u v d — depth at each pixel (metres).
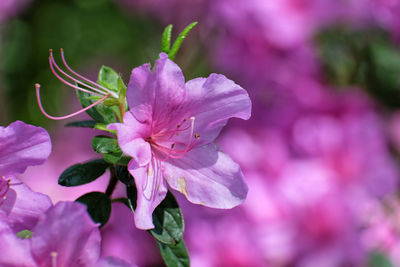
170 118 0.49
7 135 0.47
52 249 0.47
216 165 0.49
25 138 0.47
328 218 0.62
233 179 0.49
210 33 0.79
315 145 0.64
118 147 0.49
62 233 0.47
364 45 0.67
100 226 0.49
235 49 0.69
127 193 0.49
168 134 0.50
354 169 0.63
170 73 0.49
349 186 0.63
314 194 0.62
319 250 0.61
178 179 0.49
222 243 0.62
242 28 0.68
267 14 0.67
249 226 0.62
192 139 0.49
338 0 0.67
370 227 0.63
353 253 0.61
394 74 0.67
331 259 0.61
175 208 0.49
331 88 0.67
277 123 0.66
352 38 0.67
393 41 0.67
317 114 0.66
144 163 0.48
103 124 0.49
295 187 0.62
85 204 0.47
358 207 0.62
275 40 0.67
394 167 0.65
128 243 0.66
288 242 0.62
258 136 0.66
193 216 0.63
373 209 0.63
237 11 0.68
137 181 0.48
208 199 0.49
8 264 0.46
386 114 0.67
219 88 0.49
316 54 0.68
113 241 0.66
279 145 0.65
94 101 0.50
